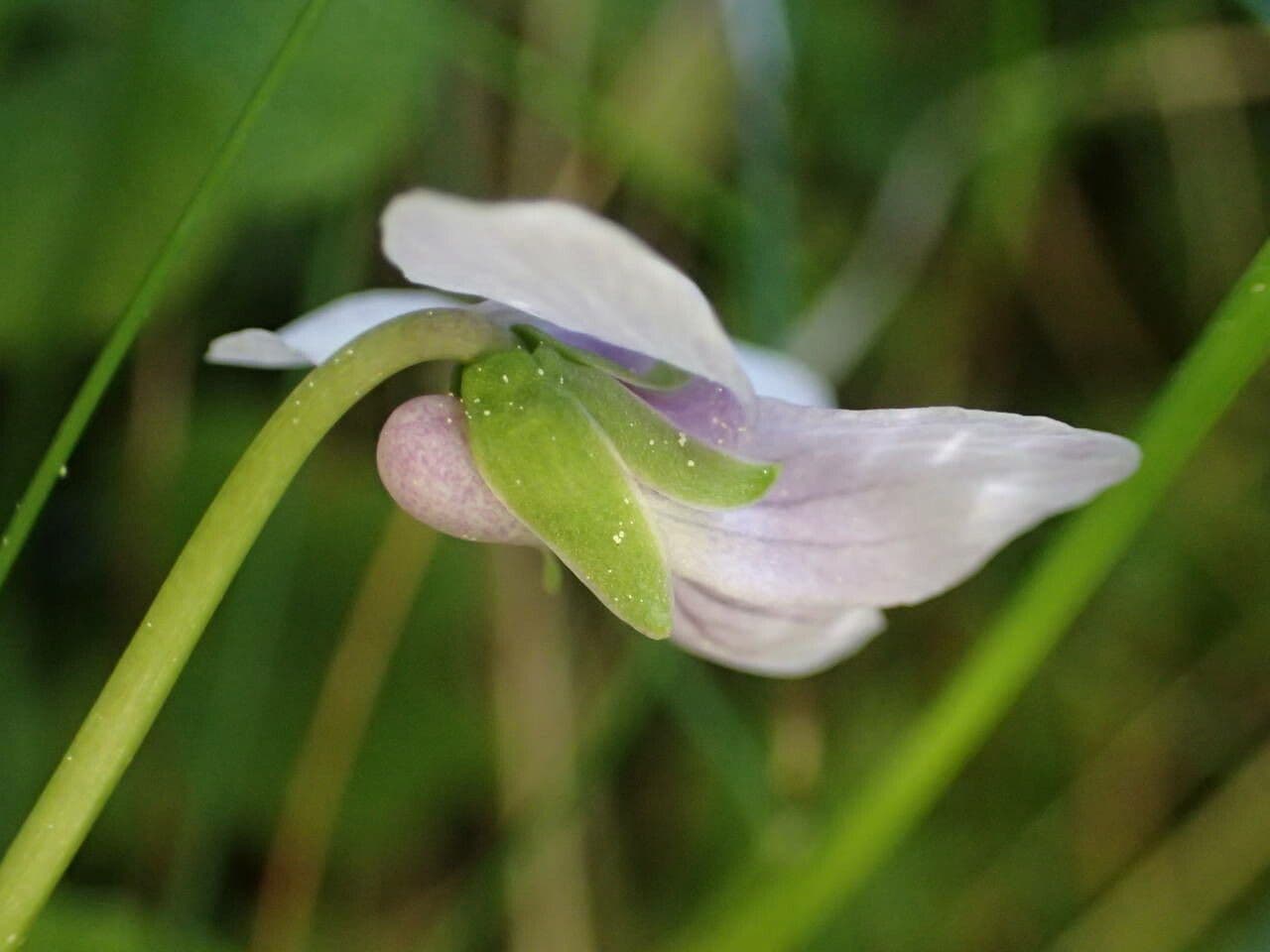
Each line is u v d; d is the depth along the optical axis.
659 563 0.06
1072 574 0.07
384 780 0.09
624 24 0.09
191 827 0.08
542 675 0.09
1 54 0.08
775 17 0.09
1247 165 0.10
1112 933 0.10
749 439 0.06
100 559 0.09
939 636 0.10
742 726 0.09
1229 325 0.06
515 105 0.09
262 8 0.08
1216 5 0.10
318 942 0.10
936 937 0.10
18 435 0.09
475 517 0.06
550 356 0.06
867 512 0.06
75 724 0.09
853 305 0.09
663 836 0.10
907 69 0.10
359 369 0.06
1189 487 0.11
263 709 0.09
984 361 0.11
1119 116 0.10
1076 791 0.10
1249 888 0.10
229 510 0.06
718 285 0.10
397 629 0.09
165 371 0.09
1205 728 0.11
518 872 0.09
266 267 0.09
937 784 0.07
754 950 0.07
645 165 0.09
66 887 0.09
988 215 0.10
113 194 0.08
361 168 0.08
